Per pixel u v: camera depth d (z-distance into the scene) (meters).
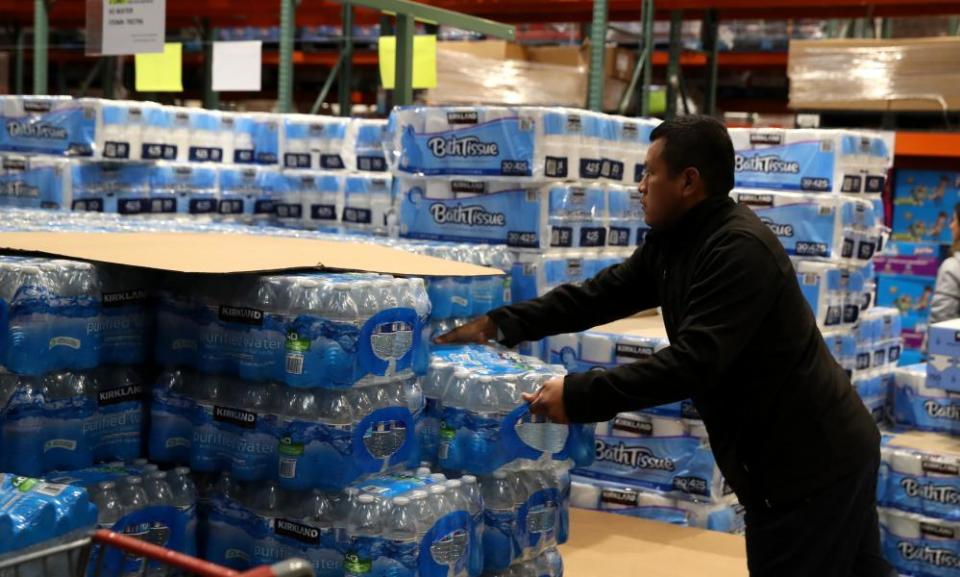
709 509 4.12
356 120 4.95
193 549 2.81
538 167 3.99
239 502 2.85
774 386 2.69
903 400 5.16
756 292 2.59
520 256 4.09
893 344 5.50
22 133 4.79
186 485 2.80
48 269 2.65
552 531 3.17
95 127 4.68
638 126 4.50
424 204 4.30
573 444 3.08
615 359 4.24
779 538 2.75
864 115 8.06
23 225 3.64
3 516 1.98
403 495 2.66
